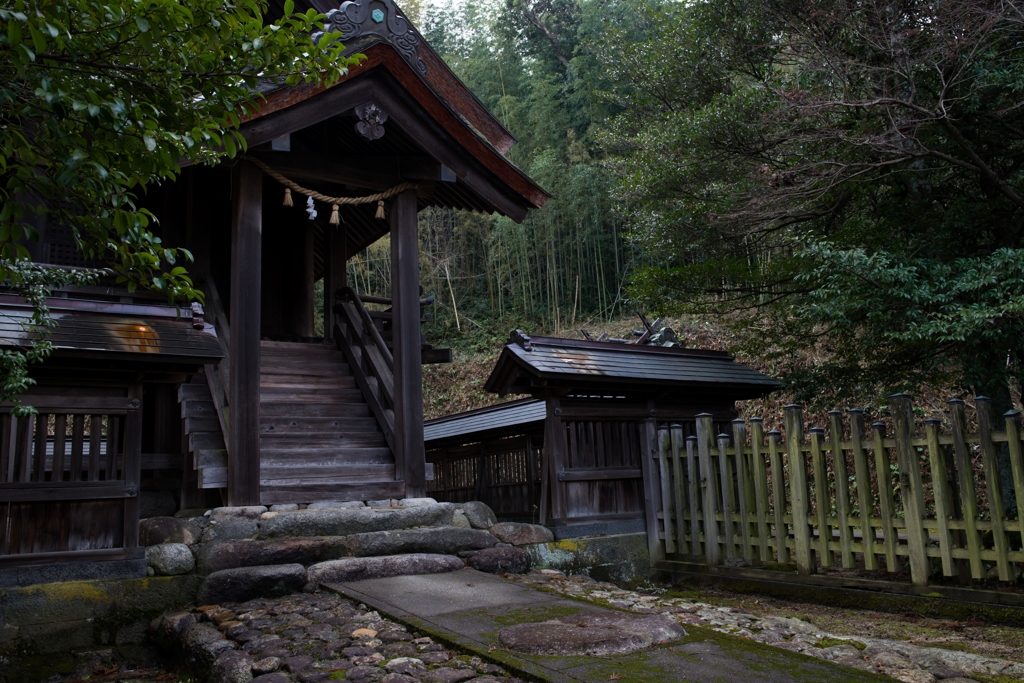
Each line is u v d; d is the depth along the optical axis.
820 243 8.47
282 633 4.06
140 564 5.05
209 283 7.64
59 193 3.11
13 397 3.88
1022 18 7.64
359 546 5.73
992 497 4.73
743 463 6.43
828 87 9.27
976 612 4.75
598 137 13.02
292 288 9.03
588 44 14.23
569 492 7.27
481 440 10.30
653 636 3.65
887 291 8.07
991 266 7.68
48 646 4.61
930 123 8.73
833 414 5.72
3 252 3.17
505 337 23.22
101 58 3.04
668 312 10.99
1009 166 9.30
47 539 4.84
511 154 24.91
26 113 2.91
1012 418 4.64
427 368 22.47
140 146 3.00
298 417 7.21
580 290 23.66
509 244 23.62
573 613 4.21
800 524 5.88
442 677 3.16
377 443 7.38
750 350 10.66
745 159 9.84
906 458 5.21
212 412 6.62
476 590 4.93
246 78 3.28
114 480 5.09
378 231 10.16
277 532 5.67
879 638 4.52
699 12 10.62
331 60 3.48
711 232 10.59
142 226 3.16
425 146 7.11
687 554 7.00
